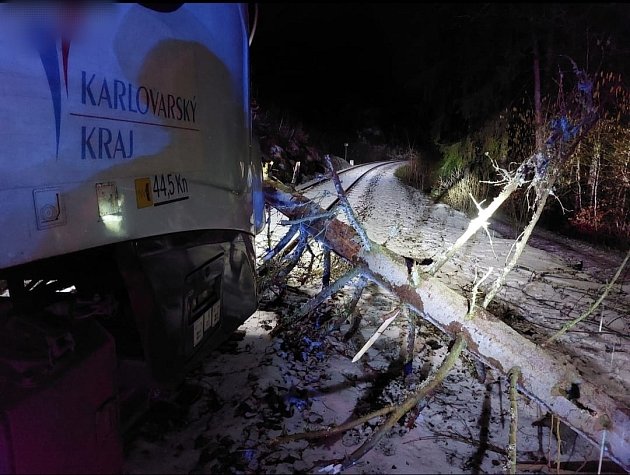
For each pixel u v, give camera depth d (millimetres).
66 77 1755
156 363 2221
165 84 2328
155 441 2600
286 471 2443
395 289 3186
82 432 1903
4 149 1567
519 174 2779
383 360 3783
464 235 2967
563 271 7344
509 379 2615
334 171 3348
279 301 4797
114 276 2334
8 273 2002
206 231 2691
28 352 1819
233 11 3184
